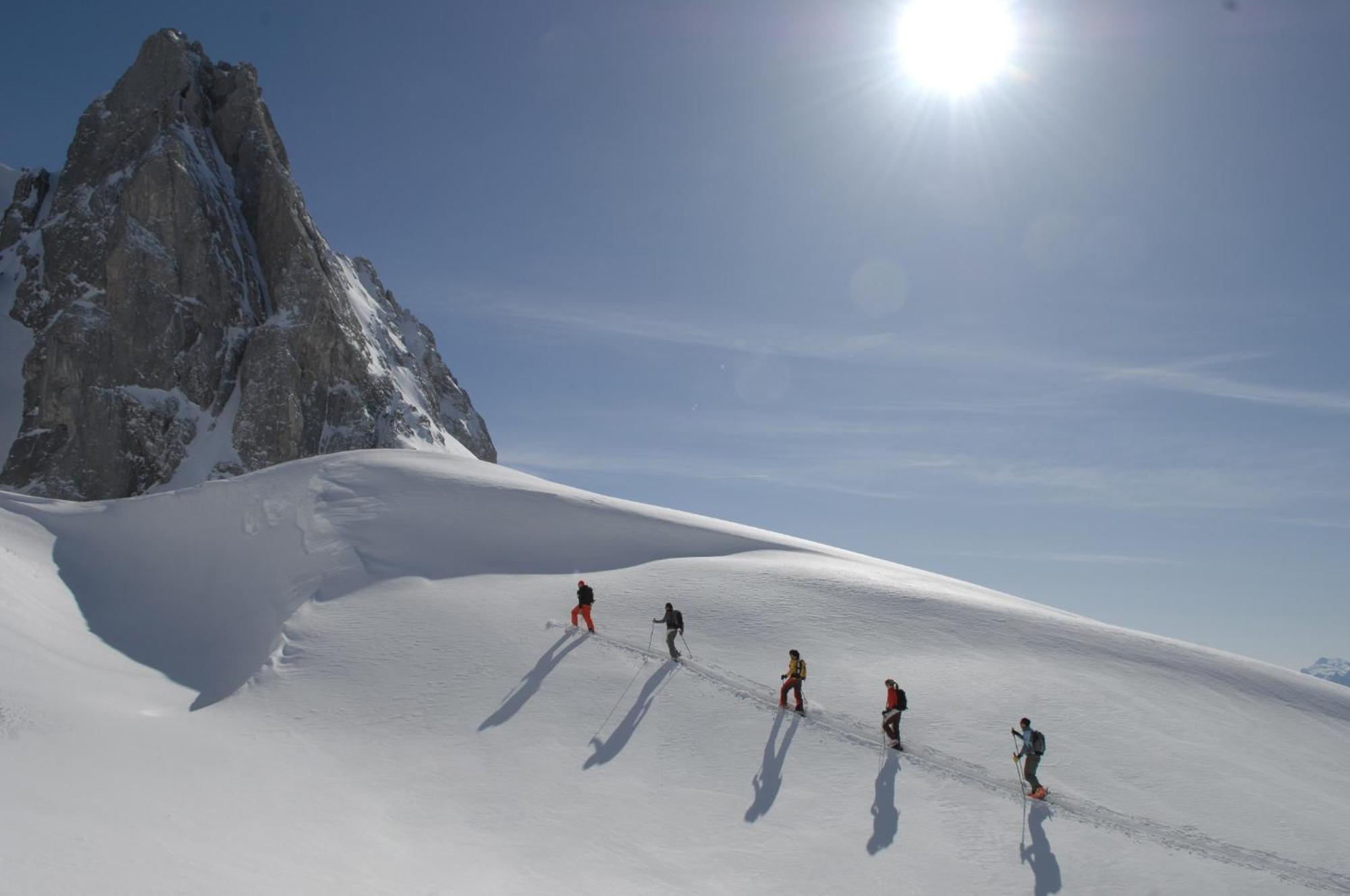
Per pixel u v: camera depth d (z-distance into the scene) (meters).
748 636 23.55
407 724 18.52
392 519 34.56
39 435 71.19
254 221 88.56
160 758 15.41
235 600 29.67
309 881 10.62
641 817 15.20
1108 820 15.40
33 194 91.25
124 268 76.12
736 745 17.75
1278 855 14.62
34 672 19.36
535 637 23.14
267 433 74.62
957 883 13.50
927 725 18.83
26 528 34.56
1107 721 19.58
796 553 36.88
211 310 79.12
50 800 11.45
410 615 24.81
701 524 41.22
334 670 21.27
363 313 105.69
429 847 13.59
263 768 15.89
